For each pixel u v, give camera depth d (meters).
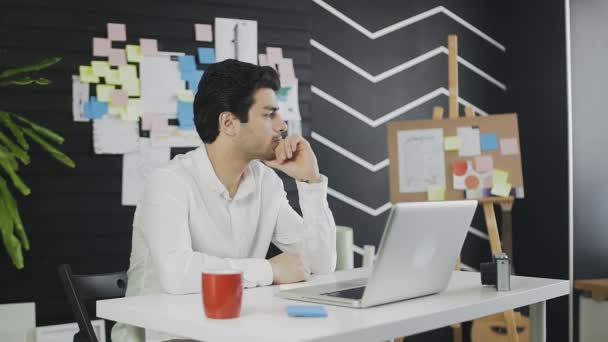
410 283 1.62
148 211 1.95
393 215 1.47
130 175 3.37
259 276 1.86
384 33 4.20
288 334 1.30
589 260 4.21
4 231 2.53
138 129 3.38
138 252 2.15
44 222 3.17
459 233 1.72
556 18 4.25
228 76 2.02
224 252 2.13
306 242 2.11
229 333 1.35
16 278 3.11
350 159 4.08
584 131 4.21
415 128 3.93
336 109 4.03
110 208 3.32
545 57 4.32
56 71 3.20
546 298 1.86
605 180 4.25
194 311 1.54
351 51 4.08
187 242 1.92
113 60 3.33
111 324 3.20
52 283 3.19
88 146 3.27
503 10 4.55
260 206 2.25
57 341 2.99
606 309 3.98
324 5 3.99
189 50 3.54
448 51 4.09
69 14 3.24
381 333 1.39
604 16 4.21
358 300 1.55
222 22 3.63
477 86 4.52
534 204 4.38
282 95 3.80
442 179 3.86
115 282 2.10
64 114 3.22
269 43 3.79
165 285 1.80
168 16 3.48
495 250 3.79
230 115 2.04
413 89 4.31
